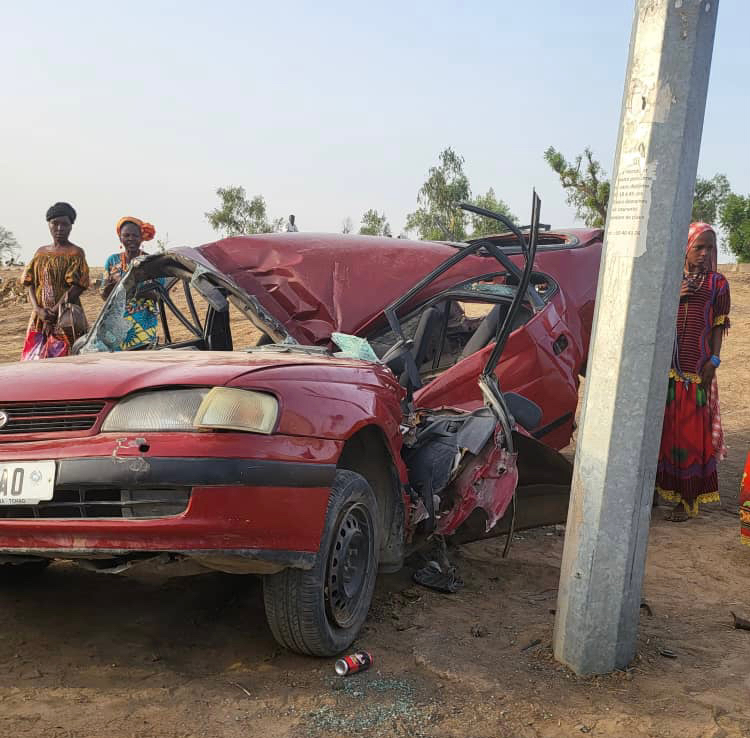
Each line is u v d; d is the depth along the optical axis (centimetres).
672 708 288
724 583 430
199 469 278
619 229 302
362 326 528
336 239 574
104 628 349
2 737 258
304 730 268
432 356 589
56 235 679
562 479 429
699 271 551
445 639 341
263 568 295
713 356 546
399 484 371
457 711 283
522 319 566
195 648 331
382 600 388
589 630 310
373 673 311
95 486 283
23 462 290
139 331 586
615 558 308
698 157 299
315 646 312
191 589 396
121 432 289
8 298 2123
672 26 288
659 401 306
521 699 292
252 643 336
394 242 593
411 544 398
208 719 274
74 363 344
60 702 283
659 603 396
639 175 297
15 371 332
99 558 297
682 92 290
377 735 266
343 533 327
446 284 570
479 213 411
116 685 297
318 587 305
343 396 332
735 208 4528
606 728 274
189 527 278
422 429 426
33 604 374
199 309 1051
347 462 359
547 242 725
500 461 395
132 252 702
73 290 676
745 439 811
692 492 547
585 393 313
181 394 294
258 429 290
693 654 337
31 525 287
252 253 546
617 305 302
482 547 482
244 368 312
